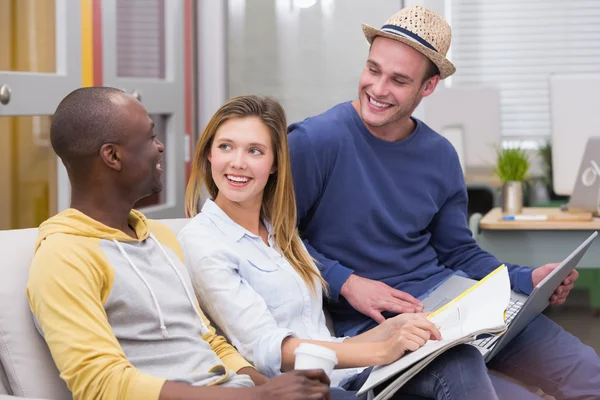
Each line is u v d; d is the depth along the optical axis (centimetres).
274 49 445
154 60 379
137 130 139
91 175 138
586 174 346
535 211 363
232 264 170
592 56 524
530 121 532
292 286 179
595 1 522
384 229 214
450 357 155
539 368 198
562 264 192
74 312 125
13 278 139
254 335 161
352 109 216
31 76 275
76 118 136
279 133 179
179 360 139
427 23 209
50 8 290
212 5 435
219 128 178
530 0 527
